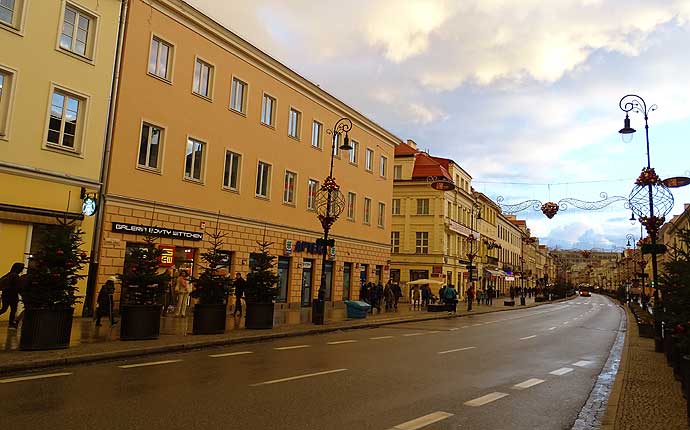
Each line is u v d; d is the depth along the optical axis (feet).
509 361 43.65
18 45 55.98
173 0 73.36
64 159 60.03
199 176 79.15
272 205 94.38
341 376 33.30
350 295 121.08
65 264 38.93
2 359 32.81
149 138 71.15
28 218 55.72
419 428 21.94
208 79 81.25
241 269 85.81
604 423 23.29
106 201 64.28
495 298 238.68
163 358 38.88
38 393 25.94
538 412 25.94
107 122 64.85
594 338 69.97
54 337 37.55
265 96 94.02
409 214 180.86
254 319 58.54
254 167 89.97
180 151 75.20
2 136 54.49
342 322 74.08
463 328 77.36
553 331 77.87
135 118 68.49
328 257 111.34
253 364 37.17
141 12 69.72
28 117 56.75
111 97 65.46
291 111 101.35
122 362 36.42
